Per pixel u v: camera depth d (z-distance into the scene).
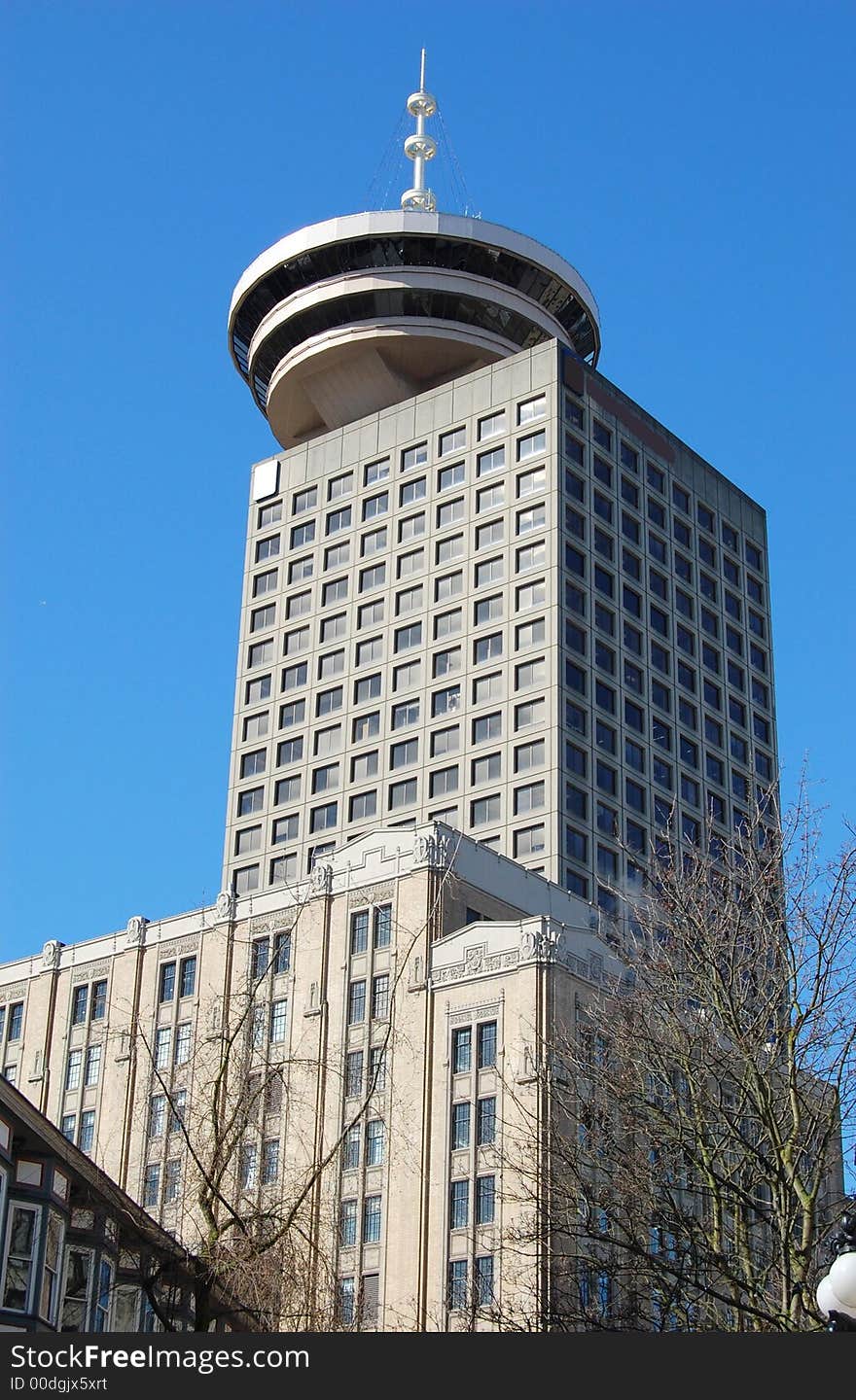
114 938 110.50
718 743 141.38
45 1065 109.00
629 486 142.88
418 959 93.50
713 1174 40.06
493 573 134.50
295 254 147.12
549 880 114.50
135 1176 98.50
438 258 145.75
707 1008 44.22
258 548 151.12
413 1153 87.88
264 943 102.38
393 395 150.00
